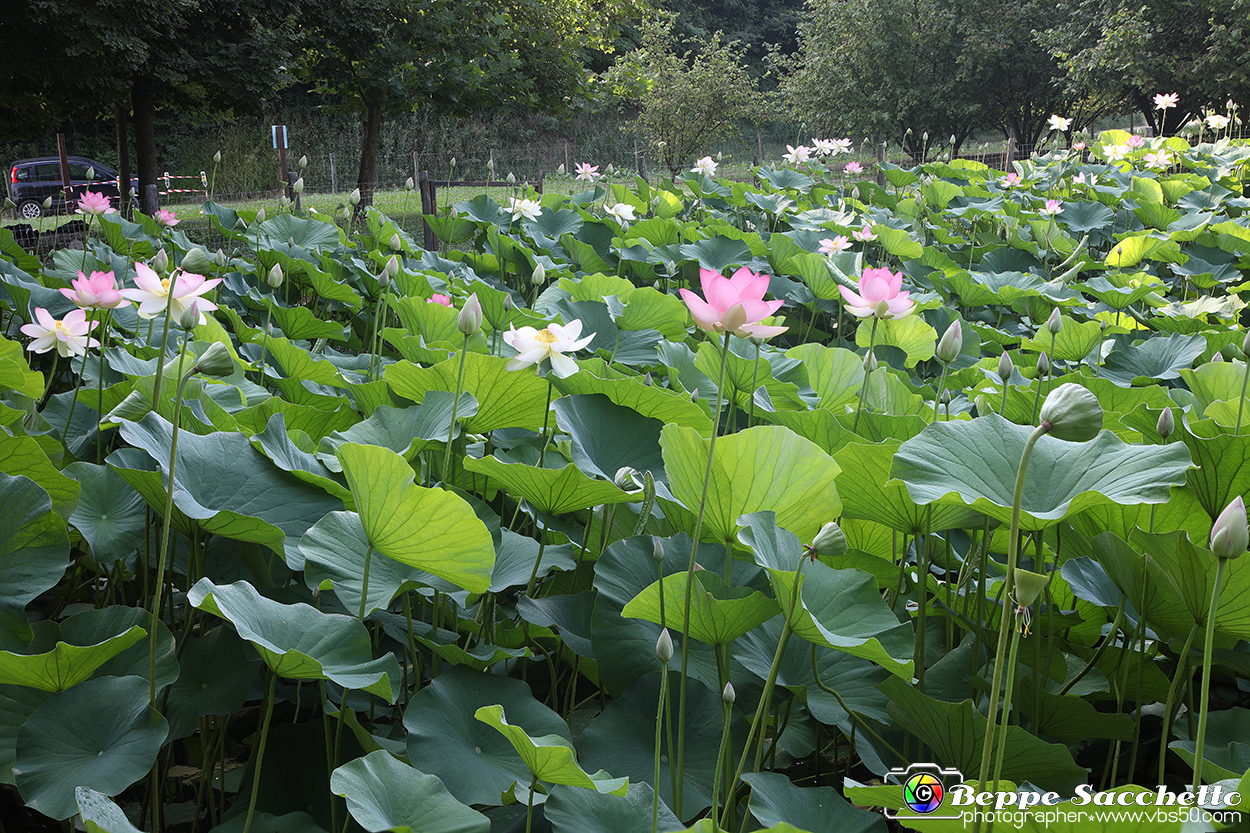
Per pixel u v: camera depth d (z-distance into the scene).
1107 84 20.19
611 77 22.77
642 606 1.72
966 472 1.70
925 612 1.96
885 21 25.17
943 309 4.89
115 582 2.27
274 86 15.88
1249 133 18.91
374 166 18.36
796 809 1.51
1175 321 4.61
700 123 24.52
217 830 1.58
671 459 1.89
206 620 2.36
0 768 1.58
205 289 2.04
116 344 3.38
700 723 1.85
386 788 1.43
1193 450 1.84
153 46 14.35
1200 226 6.11
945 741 1.66
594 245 6.19
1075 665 2.11
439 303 3.60
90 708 1.59
